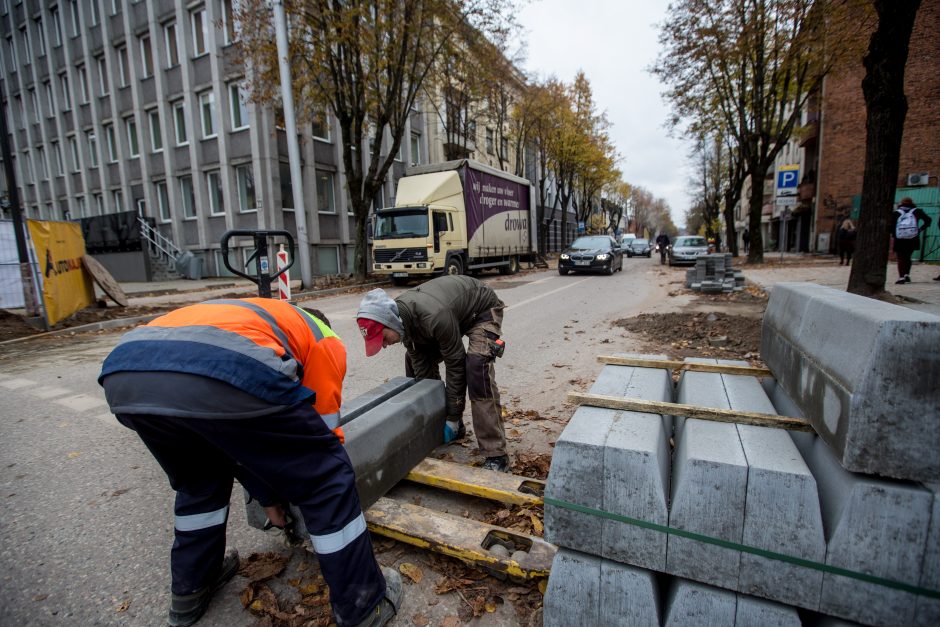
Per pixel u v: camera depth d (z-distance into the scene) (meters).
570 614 1.74
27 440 3.92
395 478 2.60
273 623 1.94
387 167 16.70
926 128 20.05
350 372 5.63
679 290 12.45
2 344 8.02
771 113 18.02
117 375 1.55
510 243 19.98
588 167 35.69
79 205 26.62
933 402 1.24
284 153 19.70
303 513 1.75
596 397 2.04
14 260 10.58
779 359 2.30
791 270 15.25
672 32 16.52
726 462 1.48
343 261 22.45
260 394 1.53
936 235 17.06
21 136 29.03
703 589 1.55
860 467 1.33
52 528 2.66
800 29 14.61
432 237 14.43
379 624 1.83
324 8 13.77
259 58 15.09
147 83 21.62
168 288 16.66
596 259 17.94
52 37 25.11
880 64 6.39
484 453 3.24
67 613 2.04
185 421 1.53
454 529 2.22
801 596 1.43
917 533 1.28
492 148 33.06
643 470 1.56
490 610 1.98
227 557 2.22
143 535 2.59
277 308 1.88
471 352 2.91
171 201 21.64
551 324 8.23
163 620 2.01
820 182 24.41
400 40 15.01
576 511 1.69
